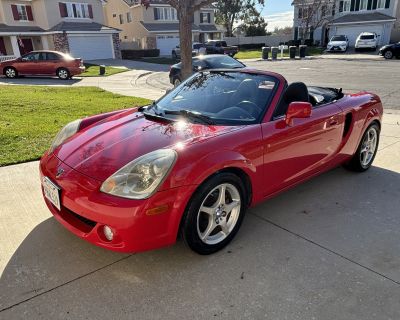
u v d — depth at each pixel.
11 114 7.20
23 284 2.21
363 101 3.86
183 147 2.29
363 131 3.85
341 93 3.89
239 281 2.25
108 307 2.04
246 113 2.87
